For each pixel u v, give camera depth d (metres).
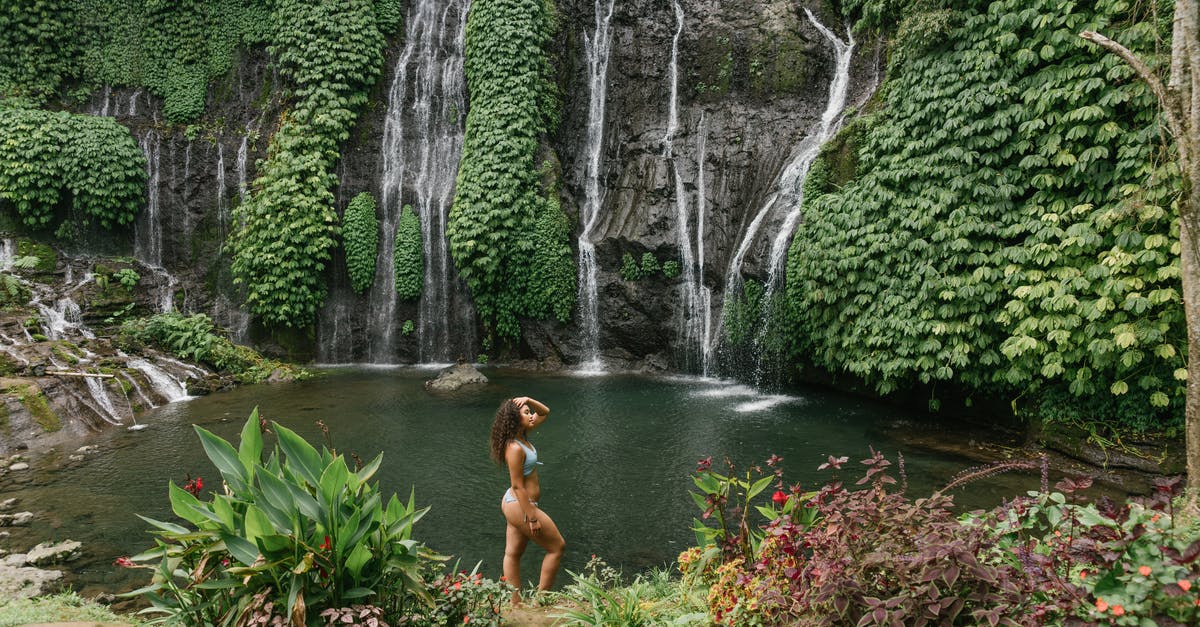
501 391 13.94
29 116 16.48
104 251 17.53
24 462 9.22
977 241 9.40
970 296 9.23
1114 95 8.03
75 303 15.54
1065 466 8.58
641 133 18.19
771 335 13.69
